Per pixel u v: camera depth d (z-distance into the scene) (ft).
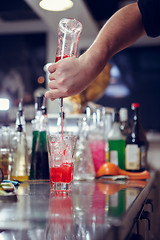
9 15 13.19
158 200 6.71
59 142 3.15
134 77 12.96
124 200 2.55
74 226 1.92
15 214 2.09
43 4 7.15
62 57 3.21
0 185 2.95
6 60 14.17
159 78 12.82
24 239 2.31
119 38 3.33
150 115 12.76
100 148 5.03
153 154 10.28
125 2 10.46
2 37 14.28
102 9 9.75
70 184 3.20
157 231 5.89
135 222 2.52
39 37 14.05
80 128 4.57
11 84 13.99
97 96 6.64
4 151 4.20
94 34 10.96
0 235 2.45
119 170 4.77
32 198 2.76
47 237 2.12
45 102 4.33
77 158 4.43
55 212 2.13
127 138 5.48
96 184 3.95
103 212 2.07
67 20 3.19
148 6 3.30
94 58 3.14
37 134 4.28
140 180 4.53
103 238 1.54
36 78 13.91
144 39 12.88
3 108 5.41
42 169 4.15
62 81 3.06
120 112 5.47
